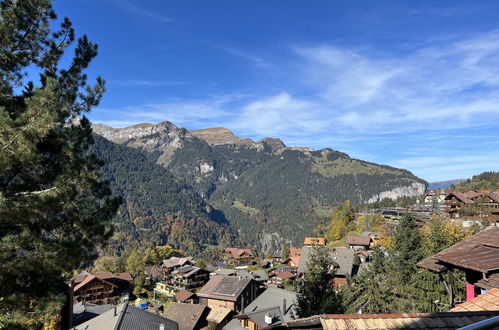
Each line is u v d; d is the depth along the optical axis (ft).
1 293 29.60
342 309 80.59
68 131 38.47
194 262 395.34
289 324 26.48
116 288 271.90
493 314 23.38
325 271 86.07
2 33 34.06
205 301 179.63
